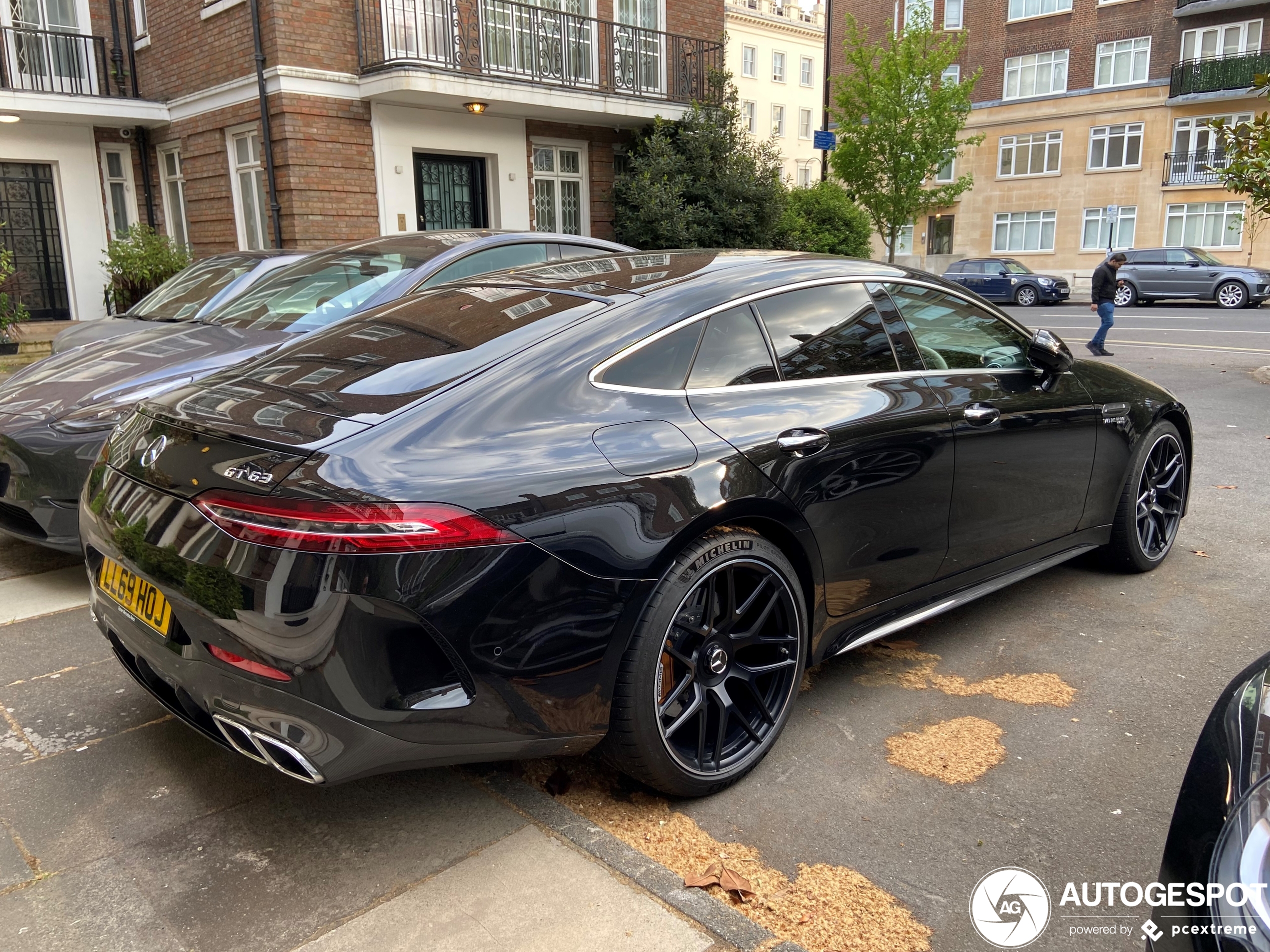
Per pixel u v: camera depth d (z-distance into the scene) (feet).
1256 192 32.27
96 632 12.30
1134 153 105.91
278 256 21.50
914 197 84.28
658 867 7.42
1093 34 106.42
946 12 116.57
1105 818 8.17
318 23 38.99
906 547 10.12
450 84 39.75
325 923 6.86
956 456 10.50
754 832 8.03
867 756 9.25
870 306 10.46
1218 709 5.58
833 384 9.64
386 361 8.46
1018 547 11.84
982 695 10.51
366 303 16.70
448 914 6.94
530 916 6.91
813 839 7.91
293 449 6.97
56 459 12.80
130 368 14.78
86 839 7.90
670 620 7.79
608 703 7.64
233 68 40.47
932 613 10.78
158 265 41.78
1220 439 23.89
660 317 8.71
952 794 8.58
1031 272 87.56
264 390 8.24
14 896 7.18
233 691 6.97
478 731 7.09
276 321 17.04
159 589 7.33
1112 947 6.62
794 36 159.63
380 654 6.63
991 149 115.96
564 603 7.22
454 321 9.21
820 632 9.48
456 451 7.13
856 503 9.41
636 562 7.51
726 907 6.95
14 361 34.42
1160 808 8.30
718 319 9.05
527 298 9.41
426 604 6.64
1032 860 7.63
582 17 44.73
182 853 7.72
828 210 62.39
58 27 44.83
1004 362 11.89
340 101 39.99
